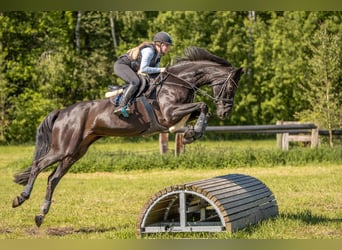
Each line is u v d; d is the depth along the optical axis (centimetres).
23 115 3391
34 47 3566
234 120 3709
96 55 3675
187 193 807
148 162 1820
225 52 3612
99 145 3195
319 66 2311
